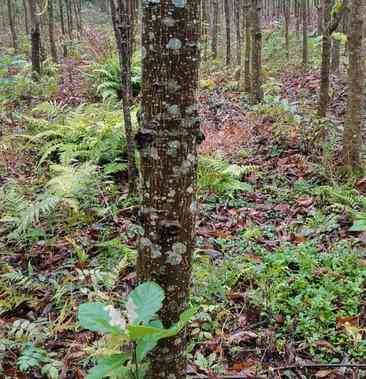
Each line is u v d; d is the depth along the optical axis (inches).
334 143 292.8
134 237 202.1
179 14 81.6
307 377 132.5
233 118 394.3
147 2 82.0
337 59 567.5
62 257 194.4
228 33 699.4
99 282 171.5
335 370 133.3
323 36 306.5
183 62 83.7
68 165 261.3
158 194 88.7
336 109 398.0
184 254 91.8
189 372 131.9
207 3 921.5
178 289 92.8
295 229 211.5
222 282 169.6
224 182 252.7
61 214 221.8
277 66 702.5
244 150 313.1
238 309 161.2
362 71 247.0
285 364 137.4
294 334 146.8
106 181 246.8
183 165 88.0
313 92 490.3
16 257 196.5
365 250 186.1
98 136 283.9
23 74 533.0
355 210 216.1
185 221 90.7
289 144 310.8
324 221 210.7
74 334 148.0
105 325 75.0
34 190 253.3
